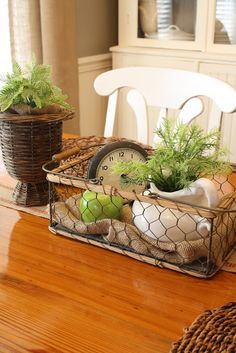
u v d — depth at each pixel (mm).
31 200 1152
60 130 1124
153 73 1623
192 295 807
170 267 874
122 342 689
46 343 687
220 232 865
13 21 2322
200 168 895
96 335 704
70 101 2551
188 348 642
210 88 1505
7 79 1082
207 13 2533
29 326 725
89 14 2842
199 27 2580
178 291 818
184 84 1561
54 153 1124
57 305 777
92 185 905
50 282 844
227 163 938
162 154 888
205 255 857
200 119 2629
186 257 848
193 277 857
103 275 867
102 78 1709
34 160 1094
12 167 1113
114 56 2855
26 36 2363
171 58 2664
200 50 2623
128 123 2926
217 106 1494
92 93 3010
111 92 1704
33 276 864
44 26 2361
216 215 805
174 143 894
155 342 689
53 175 958
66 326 725
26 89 1053
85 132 3045
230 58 2486
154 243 888
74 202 1042
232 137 2611
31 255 938
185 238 870
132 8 2744
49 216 1068
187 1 2588
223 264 894
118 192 881
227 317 699
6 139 1083
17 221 1082
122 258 923
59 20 2371
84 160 1092
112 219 948
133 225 941
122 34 2838
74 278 857
